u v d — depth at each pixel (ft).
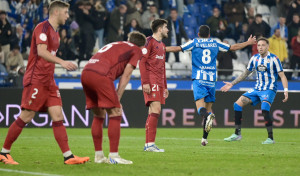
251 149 78.07
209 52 83.46
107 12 165.07
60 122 55.11
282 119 147.23
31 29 159.33
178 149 77.46
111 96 53.31
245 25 178.19
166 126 141.69
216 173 48.19
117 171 48.96
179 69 151.74
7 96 134.21
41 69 54.49
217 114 144.25
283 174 48.06
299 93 147.64
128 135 114.21
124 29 164.04
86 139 100.17
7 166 52.80
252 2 184.24
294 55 170.50
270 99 93.66
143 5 168.66
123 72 54.90
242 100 96.78
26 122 56.49
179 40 167.73
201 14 179.83
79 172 48.01
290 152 73.00
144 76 72.18
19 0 159.74
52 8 54.65
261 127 147.23
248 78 156.46
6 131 120.78
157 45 73.97
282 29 176.96
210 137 110.01
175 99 142.10
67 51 158.30
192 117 142.82
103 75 53.01
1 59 151.12
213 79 83.97
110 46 54.65
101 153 56.44
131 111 140.46
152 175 46.50
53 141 93.45
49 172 47.93
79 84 146.20
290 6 177.58
